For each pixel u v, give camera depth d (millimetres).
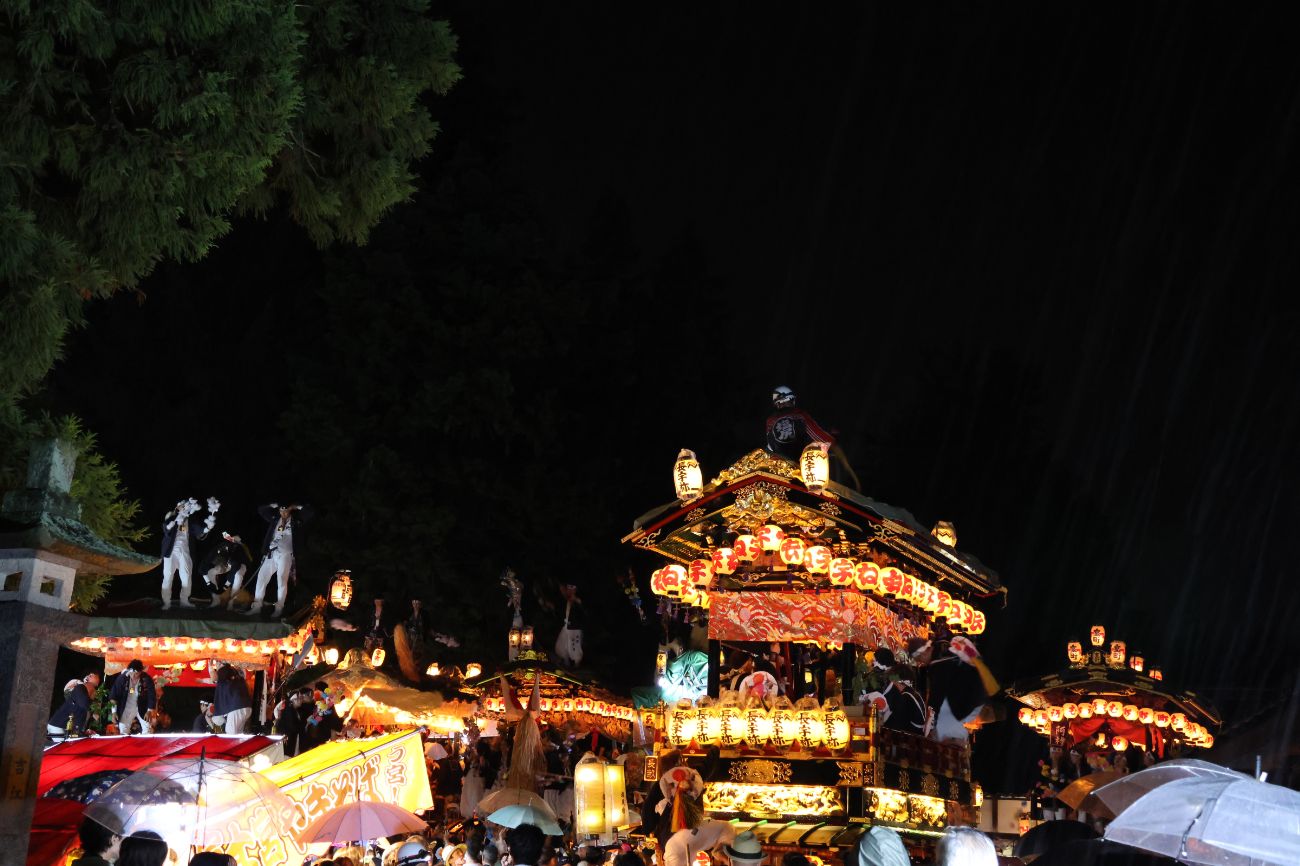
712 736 14945
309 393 29844
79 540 7836
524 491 30484
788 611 15617
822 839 13766
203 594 27297
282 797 9242
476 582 29875
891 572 15531
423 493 29609
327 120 12867
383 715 20234
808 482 15164
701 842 12562
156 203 10344
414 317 30672
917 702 16656
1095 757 21922
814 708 14883
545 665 22375
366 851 12523
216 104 9891
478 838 12625
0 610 7484
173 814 8562
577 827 15406
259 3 10086
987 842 5543
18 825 7359
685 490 15812
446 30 13055
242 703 18297
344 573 20875
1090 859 7699
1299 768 29297
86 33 9406
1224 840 6680
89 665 22484
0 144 9711
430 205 32500
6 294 9398
